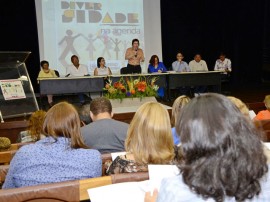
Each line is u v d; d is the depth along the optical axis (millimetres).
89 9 8344
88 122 3135
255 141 750
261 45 11602
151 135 1439
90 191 1154
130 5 8703
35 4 7898
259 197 749
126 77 6430
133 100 5059
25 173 1387
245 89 9758
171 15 10125
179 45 10430
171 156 1440
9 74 4617
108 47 8586
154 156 1428
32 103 4758
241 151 726
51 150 1419
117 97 4980
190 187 737
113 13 8570
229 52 11266
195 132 749
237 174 715
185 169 754
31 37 8883
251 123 776
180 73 6961
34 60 9016
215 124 739
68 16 8180
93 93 7082
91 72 8500
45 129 1483
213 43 10953
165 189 780
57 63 8188
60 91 6293
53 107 1519
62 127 1461
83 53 8391
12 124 3742
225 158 719
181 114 803
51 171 1397
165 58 10359
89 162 1444
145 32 8898
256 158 737
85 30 8359
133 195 1155
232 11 10805
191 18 10383
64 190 1178
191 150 752
